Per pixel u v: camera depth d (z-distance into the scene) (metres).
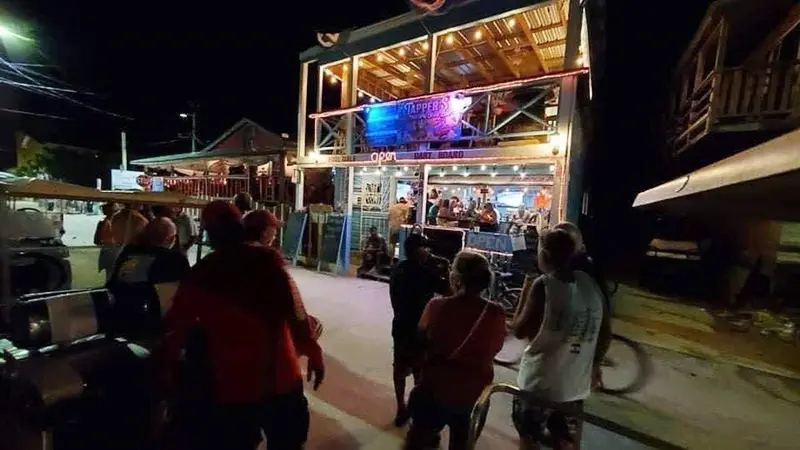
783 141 1.09
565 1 6.90
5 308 2.42
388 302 7.23
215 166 16.75
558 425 2.16
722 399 4.03
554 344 2.12
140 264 2.85
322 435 3.12
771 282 7.42
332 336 5.41
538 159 6.92
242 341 1.77
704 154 10.84
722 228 9.26
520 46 9.30
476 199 10.48
